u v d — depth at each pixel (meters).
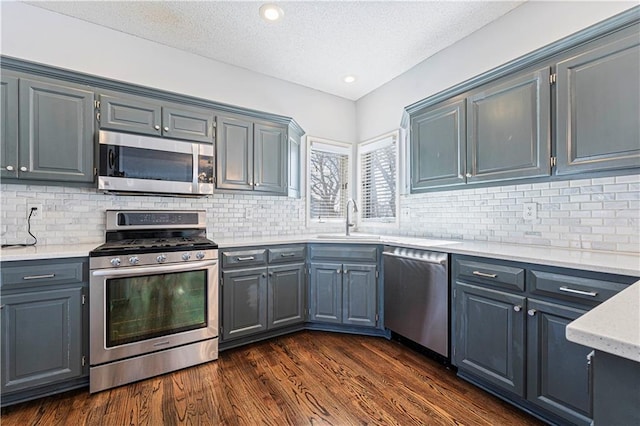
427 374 2.01
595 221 1.80
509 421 1.55
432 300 2.12
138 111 2.24
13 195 2.06
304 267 2.75
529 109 1.81
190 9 2.19
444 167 2.34
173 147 2.34
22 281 1.64
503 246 2.07
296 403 1.70
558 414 1.44
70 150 2.01
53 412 1.62
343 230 3.75
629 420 0.51
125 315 1.90
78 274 1.78
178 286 2.08
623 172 1.49
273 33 2.47
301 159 3.43
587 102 1.58
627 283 1.23
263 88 3.16
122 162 2.14
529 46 2.12
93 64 2.35
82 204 2.27
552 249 1.89
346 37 2.54
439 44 2.65
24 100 1.88
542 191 2.05
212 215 2.80
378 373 2.03
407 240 2.59
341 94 3.69
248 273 2.44
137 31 2.45
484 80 2.06
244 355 2.29
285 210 3.29
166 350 2.02
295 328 2.76
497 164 1.98
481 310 1.80
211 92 2.86
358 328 2.72
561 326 1.44
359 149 3.79
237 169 2.68
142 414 1.61
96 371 1.81
